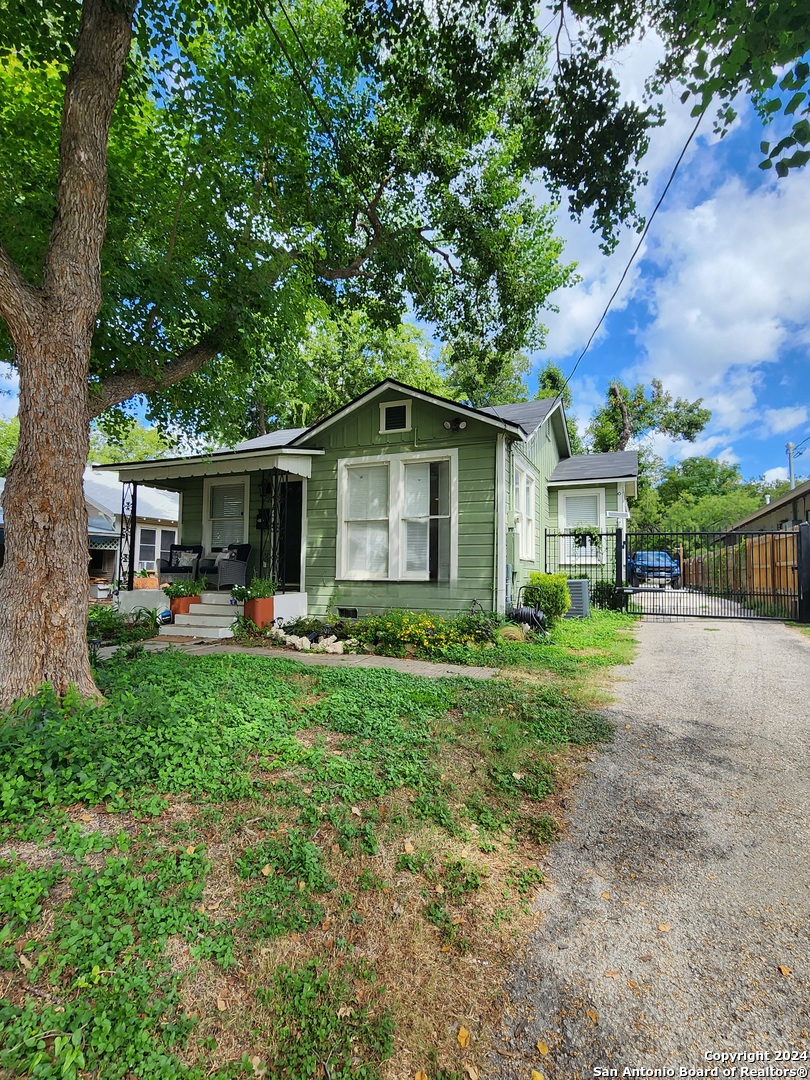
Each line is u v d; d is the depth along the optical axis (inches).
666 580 773.9
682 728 186.4
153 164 272.1
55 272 162.6
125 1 169.6
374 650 311.4
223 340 269.1
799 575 438.9
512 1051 71.7
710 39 142.3
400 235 376.5
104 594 652.7
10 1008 69.7
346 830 113.9
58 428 159.0
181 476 426.3
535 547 479.5
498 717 185.3
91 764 121.9
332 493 391.9
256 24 270.1
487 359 567.8
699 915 96.3
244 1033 71.7
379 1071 68.2
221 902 92.9
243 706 175.9
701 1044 72.0
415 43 237.0
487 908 98.4
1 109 233.6
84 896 88.5
